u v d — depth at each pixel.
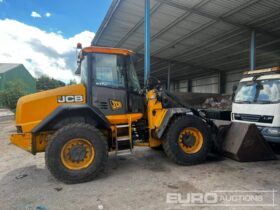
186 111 4.69
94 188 3.52
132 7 9.16
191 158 4.47
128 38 12.50
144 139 4.72
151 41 13.16
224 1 8.54
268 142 5.18
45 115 3.89
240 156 4.59
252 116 5.56
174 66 20.19
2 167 4.77
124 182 3.73
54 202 3.09
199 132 4.59
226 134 5.06
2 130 10.42
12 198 3.23
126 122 4.41
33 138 3.82
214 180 3.70
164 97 4.71
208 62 18.31
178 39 12.75
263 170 4.16
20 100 4.02
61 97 4.00
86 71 4.24
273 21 10.16
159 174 4.05
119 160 4.99
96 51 4.26
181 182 3.65
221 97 14.09
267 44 13.16
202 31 11.45
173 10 9.31
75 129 3.75
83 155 3.82
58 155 3.66
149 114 4.62
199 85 25.73
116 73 4.39
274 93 5.24
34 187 3.62
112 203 3.02
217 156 5.16
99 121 4.06
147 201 3.04
